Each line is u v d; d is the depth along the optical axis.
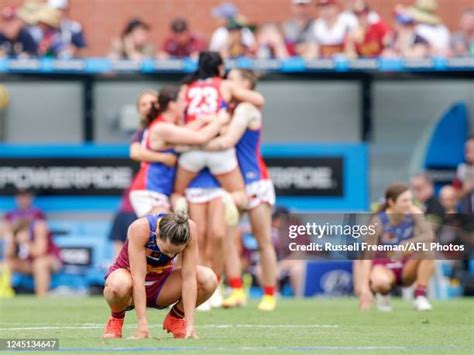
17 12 65.81
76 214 60.69
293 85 62.03
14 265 58.94
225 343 28.86
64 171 60.62
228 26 63.19
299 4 65.25
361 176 60.28
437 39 64.25
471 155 59.22
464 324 36.81
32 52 65.12
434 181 62.09
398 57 61.56
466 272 56.91
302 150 60.16
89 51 69.38
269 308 43.19
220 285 44.56
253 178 42.69
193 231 29.09
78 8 69.81
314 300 51.16
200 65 42.69
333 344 29.27
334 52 63.50
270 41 63.69
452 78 62.03
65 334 31.95
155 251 28.88
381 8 69.81
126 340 28.95
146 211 42.03
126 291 29.11
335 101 62.09
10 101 62.16
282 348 27.83
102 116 62.09
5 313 41.41
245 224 56.97
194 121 42.03
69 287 59.16
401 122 62.09
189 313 29.48
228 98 42.31
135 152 42.12
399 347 28.56
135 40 63.44
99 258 59.59
